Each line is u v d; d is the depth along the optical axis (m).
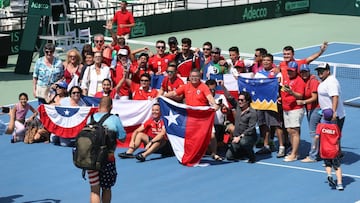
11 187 13.49
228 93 15.48
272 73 15.52
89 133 10.80
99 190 11.16
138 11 35.97
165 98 14.98
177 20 36.22
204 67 17.44
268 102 15.30
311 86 14.63
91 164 10.72
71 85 16.97
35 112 16.84
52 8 26.66
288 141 15.97
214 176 14.12
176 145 14.94
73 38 27.33
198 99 14.88
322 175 14.19
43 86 17.72
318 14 44.31
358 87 22.80
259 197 12.88
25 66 25.22
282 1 42.91
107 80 16.25
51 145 16.42
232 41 33.75
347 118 19.12
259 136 16.58
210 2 42.03
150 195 12.97
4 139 16.89
